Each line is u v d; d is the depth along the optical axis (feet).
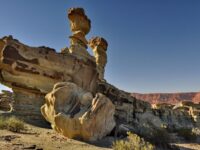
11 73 51.55
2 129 36.65
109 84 84.02
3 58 50.26
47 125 51.03
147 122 100.32
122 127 52.37
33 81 53.62
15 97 51.57
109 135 47.65
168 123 123.85
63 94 43.27
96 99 42.55
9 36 52.29
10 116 47.26
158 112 124.98
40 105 53.88
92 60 71.97
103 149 34.04
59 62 58.59
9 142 28.04
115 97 85.76
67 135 39.19
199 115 148.15
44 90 54.75
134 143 34.24
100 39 104.83
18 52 52.29
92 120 39.63
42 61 55.42
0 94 93.20
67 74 59.77
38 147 28.04
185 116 144.36
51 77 56.08
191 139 78.18
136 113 99.45
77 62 63.46
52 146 30.60
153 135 52.70
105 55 106.52
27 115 51.16
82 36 75.05
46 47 57.52
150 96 561.02
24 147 26.45
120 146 33.06
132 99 100.12
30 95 53.26
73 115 41.16
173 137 73.56
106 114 43.47
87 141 39.04
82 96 44.75
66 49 73.77
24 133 37.04
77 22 76.13
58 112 41.45
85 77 65.41
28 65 53.01
